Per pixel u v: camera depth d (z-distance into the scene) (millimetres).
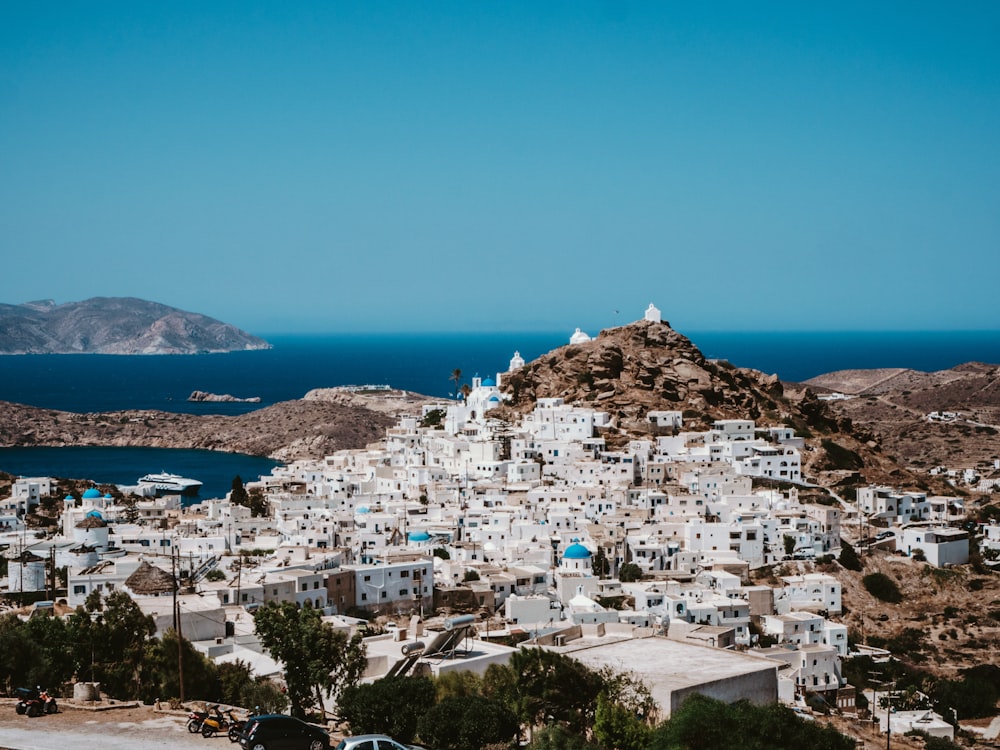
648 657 117250
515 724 103500
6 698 107125
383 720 105125
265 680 130750
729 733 98375
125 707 103625
